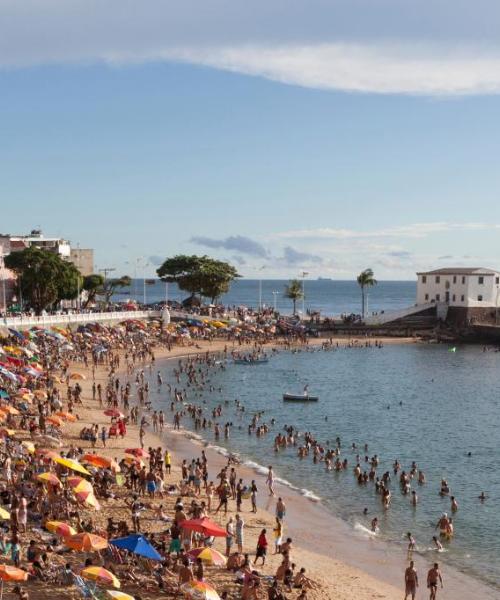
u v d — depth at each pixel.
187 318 156.88
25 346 93.94
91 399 82.75
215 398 92.19
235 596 31.08
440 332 169.88
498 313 174.12
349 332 171.00
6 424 57.12
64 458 41.16
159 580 30.95
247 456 61.75
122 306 163.25
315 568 36.94
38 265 130.75
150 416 76.31
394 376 116.44
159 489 45.72
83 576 27.36
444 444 68.69
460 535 43.81
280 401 91.38
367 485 53.91
